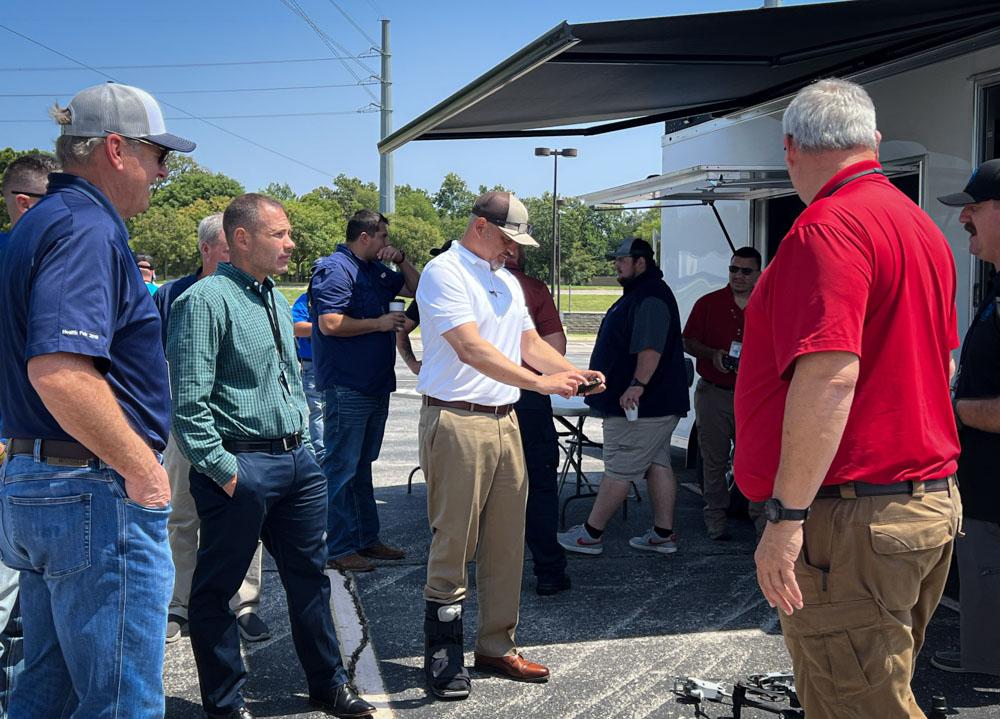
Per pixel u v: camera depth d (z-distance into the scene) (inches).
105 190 89.1
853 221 79.8
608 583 186.4
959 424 130.8
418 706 131.6
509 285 137.1
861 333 77.9
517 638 157.5
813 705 86.7
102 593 84.3
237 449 120.2
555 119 259.3
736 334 215.6
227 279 123.0
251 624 156.5
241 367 120.6
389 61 864.3
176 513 157.2
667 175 236.1
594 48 179.6
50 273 79.1
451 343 127.7
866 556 80.8
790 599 80.2
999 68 173.6
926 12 164.2
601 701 132.8
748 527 230.8
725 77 223.1
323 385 191.6
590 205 302.8
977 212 130.8
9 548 87.4
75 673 86.4
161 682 89.0
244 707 123.6
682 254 298.4
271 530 128.0
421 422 134.7
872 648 82.2
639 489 276.2
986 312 130.0
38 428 83.6
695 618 166.6
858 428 81.0
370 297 190.5
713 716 126.5
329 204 3336.6
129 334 86.3
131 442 82.0
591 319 1337.4
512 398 135.9
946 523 82.9
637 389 191.5
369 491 199.3
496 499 136.6
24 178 125.7
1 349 84.5
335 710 128.0
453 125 245.8
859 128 85.1
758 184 228.7
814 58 204.1
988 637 131.1
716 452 217.5
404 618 166.6
